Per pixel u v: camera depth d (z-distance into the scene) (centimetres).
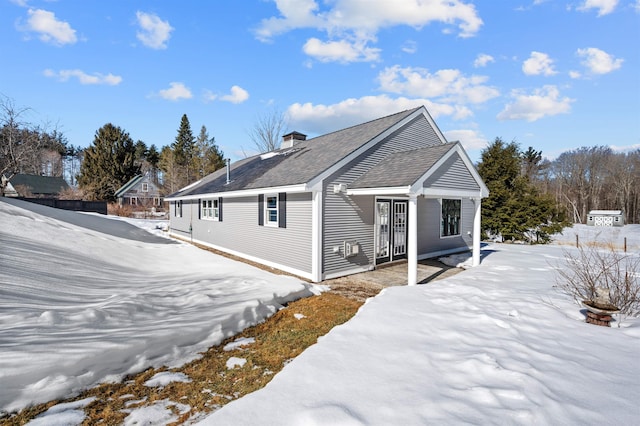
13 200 1342
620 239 2334
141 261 952
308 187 767
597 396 245
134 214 3128
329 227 820
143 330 404
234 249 1226
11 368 284
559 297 552
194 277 785
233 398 298
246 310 509
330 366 299
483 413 221
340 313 555
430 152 830
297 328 486
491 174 1909
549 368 291
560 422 212
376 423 212
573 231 2953
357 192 818
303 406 233
